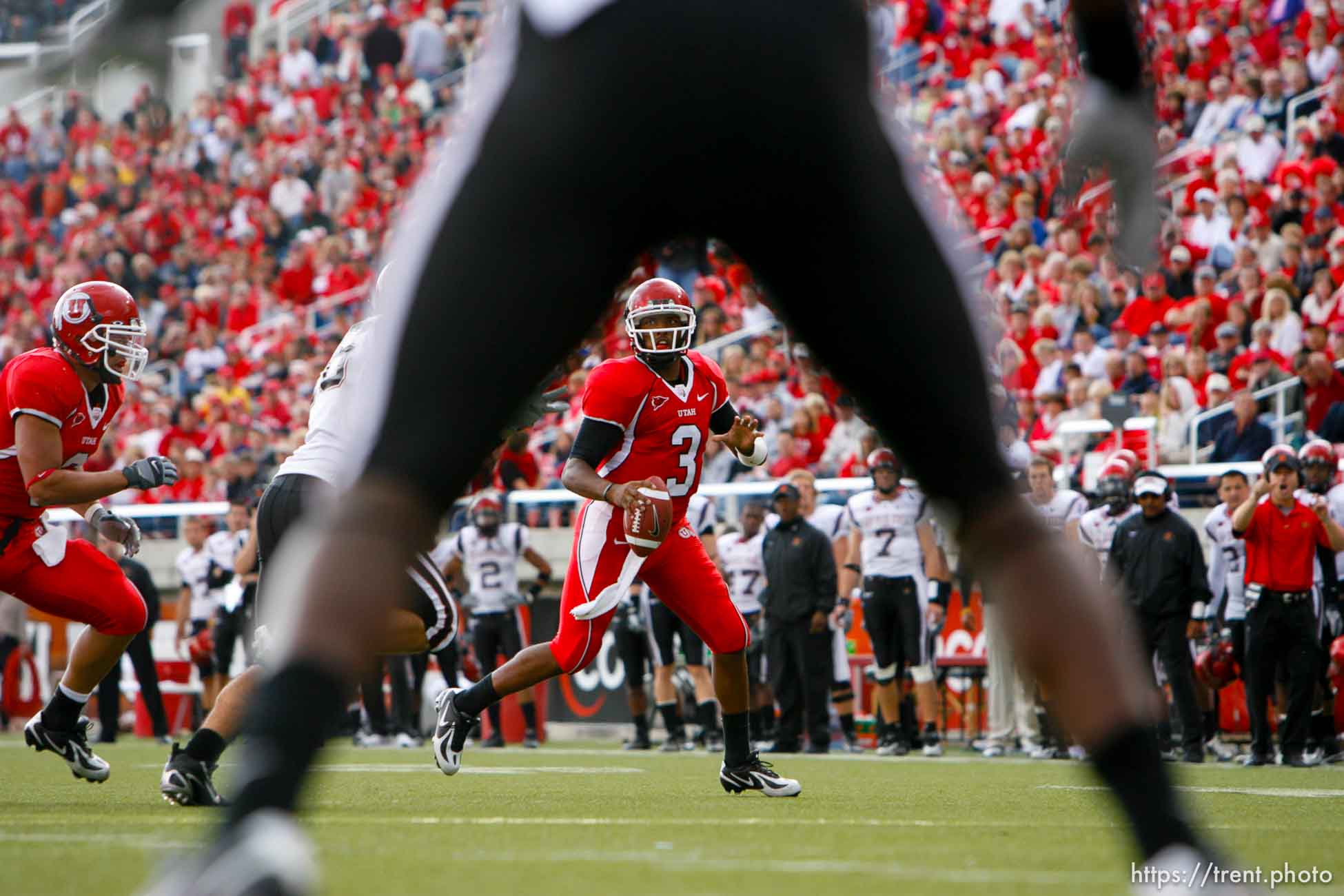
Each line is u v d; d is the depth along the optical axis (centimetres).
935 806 1869
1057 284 5416
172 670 5353
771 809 1794
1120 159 675
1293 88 5944
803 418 5072
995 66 7006
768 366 5616
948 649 4281
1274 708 3984
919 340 659
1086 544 3912
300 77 9044
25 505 1969
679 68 632
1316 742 3531
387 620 604
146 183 8944
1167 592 3569
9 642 5231
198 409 6962
